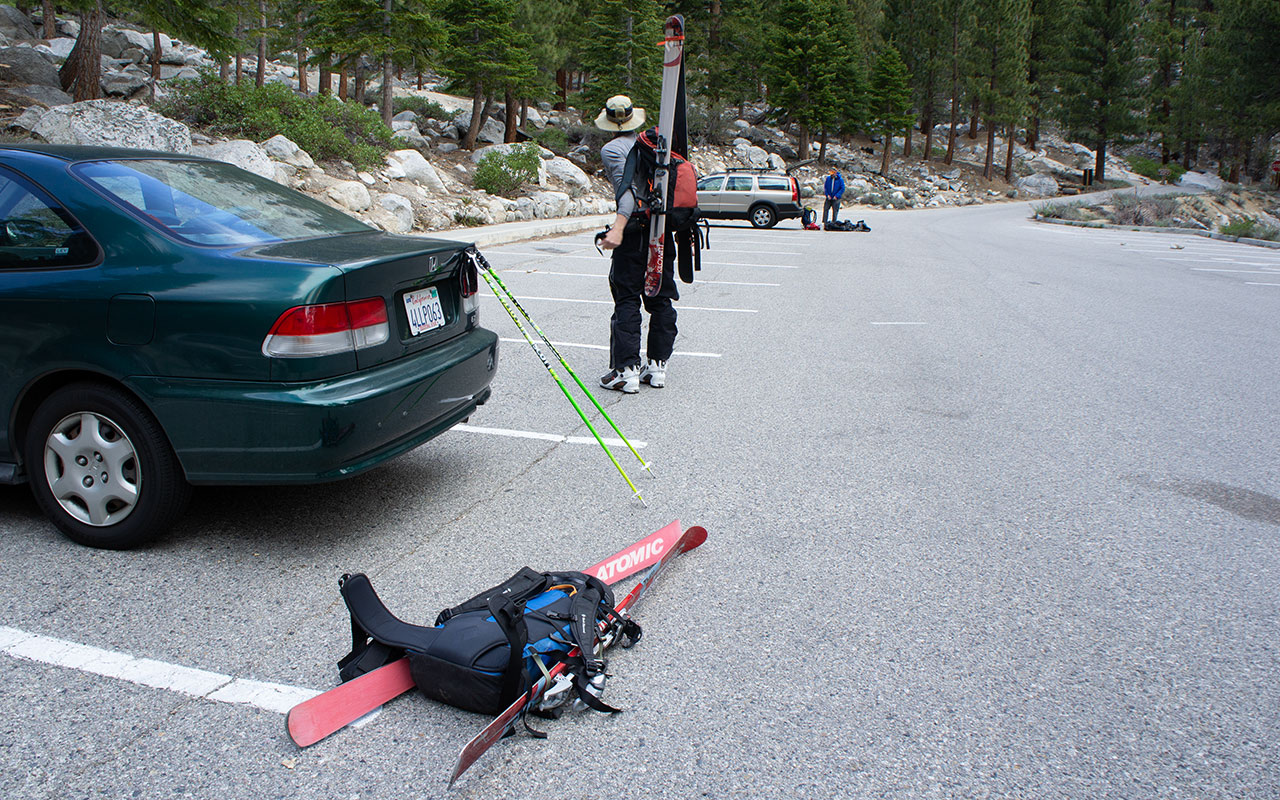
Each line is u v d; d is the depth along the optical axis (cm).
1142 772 210
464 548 328
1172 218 3088
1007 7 5325
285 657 252
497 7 2462
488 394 400
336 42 1928
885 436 480
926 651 262
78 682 238
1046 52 6209
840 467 428
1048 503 385
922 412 532
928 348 730
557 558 321
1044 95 6225
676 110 536
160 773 203
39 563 306
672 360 670
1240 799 201
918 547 337
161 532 312
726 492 392
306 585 296
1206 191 5538
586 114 3466
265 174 1286
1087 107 6050
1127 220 2978
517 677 217
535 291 984
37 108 1362
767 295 1034
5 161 315
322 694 218
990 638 270
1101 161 6297
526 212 1920
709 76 4797
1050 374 640
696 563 320
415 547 328
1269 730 227
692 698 237
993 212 4097
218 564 310
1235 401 568
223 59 1591
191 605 280
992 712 232
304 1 2212
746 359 677
